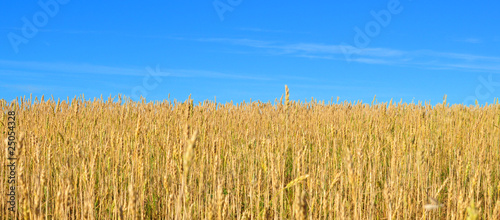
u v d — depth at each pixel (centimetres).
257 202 445
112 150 545
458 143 791
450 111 1137
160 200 522
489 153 690
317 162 626
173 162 397
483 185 556
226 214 434
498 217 463
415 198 529
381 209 526
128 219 382
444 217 520
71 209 450
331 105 1311
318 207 491
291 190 546
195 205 456
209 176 524
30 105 946
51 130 676
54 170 536
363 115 1095
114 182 489
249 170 557
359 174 427
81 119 865
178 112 891
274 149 609
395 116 970
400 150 578
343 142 686
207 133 602
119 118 883
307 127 879
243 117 986
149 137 661
